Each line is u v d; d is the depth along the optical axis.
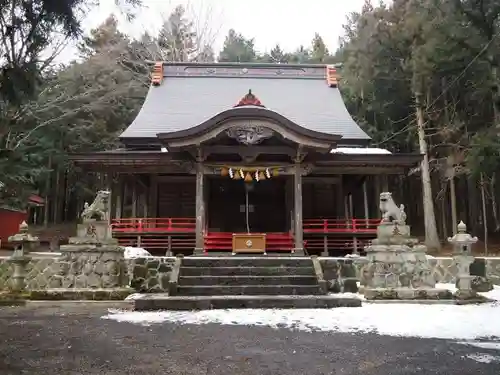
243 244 14.20
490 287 12.04
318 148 14.89
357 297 9.87
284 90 23.12
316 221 18.84
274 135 14.91
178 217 19.22
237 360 5.07
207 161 15.70
